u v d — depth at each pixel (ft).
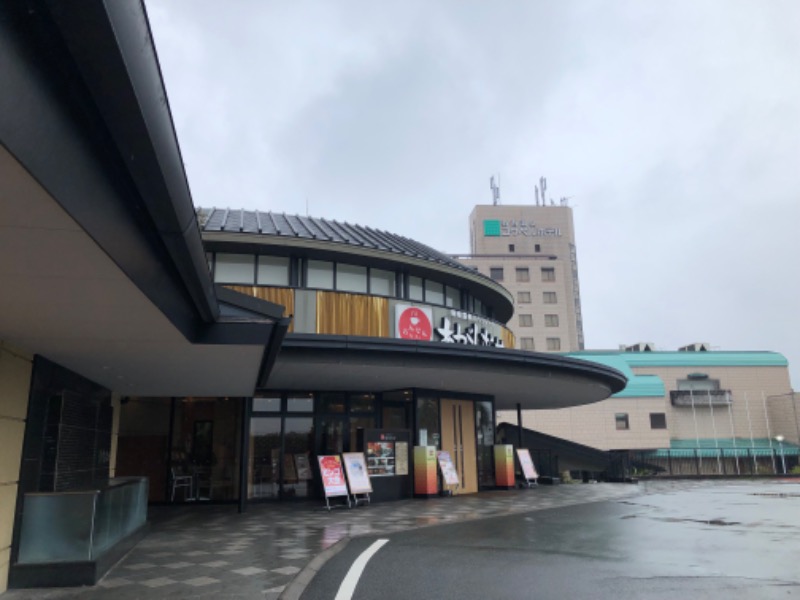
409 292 71.67
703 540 34.99
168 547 32.94
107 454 38.47
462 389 69.05
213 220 66.90
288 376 54.85
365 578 25.52
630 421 163.84
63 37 8.01
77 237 12.66
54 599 21.88
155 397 60.39
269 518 46.06
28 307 18.81
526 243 271.69
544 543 34.04
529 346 236.02
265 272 63.26
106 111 9.46
